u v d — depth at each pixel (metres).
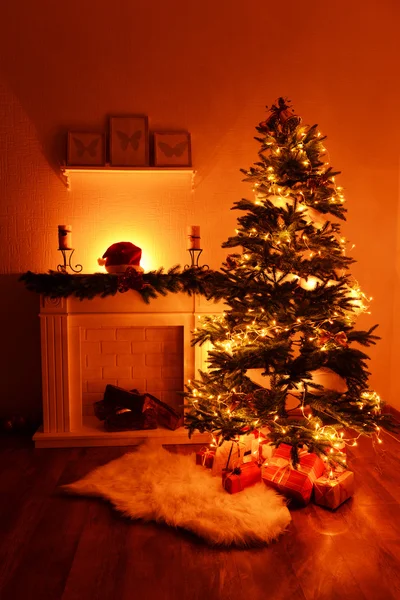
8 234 3.16
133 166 3.07
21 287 3.20
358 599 1.62
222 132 3.21
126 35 3.11
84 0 3.07
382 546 1.90
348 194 3.30
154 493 2.22
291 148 2.24
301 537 1.97
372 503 2.23
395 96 3.27
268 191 2.36
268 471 2.34
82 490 2.29
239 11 3.15
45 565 1.79
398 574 1.74
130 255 2.91
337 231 2.38
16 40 3.05
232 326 2.38
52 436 2.87
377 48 3.23
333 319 2.26
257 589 1.67
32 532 2.00
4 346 3.24
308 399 2.22
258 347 2.16
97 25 3.09
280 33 3.18
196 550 1.88
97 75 3.11
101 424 3.04
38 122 3.11
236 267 2.41
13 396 3.28
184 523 2.00
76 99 3.11
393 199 3.33
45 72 3.09
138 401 2.91
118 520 2.09
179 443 2.94
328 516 2.12
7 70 3.06
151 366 3.22
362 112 3.26
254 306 2.21
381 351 3.40
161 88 3.15
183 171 3.15
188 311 2.93
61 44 3.08
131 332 3.19
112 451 2.83
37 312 3.24
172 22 3.12
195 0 3.12
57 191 3.15
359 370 2.04
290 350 2.15
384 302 3.39
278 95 3.21
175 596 1.64
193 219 3.25
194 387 2.55
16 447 2.90
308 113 3.24
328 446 2.09
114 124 3.10
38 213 3.16
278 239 2.21
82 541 1.94
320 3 3.18
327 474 2.27
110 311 2.88
